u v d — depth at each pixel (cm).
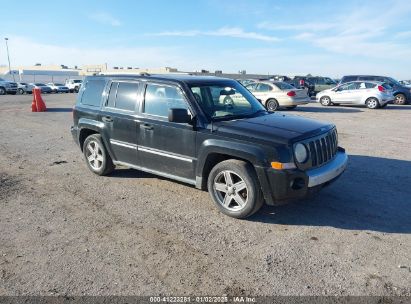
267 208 516
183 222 476
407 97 2248
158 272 363
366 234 438
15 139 1045
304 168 447
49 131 1180
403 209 511
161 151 548
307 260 381
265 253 396
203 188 517
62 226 467
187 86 529
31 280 351
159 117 550
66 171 710
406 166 724
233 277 353
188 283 345
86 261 383
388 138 1034
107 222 478
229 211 485
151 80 571
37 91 1797
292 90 1823
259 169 443
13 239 432
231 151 463
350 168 708
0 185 627
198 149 500
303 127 487
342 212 501
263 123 498
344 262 377
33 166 750
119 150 617
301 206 521
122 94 612
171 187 607
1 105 2161
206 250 404
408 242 418
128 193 583
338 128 1220
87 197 568
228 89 574
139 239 431
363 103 1986
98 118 642
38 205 538
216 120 504
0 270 368
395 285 337
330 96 2103
